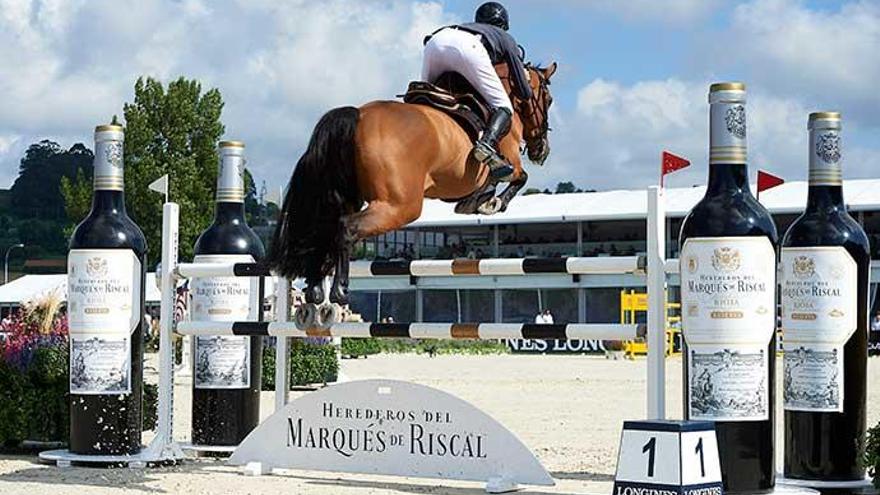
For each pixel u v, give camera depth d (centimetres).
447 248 5081
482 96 803
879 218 4378
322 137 720
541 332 855
